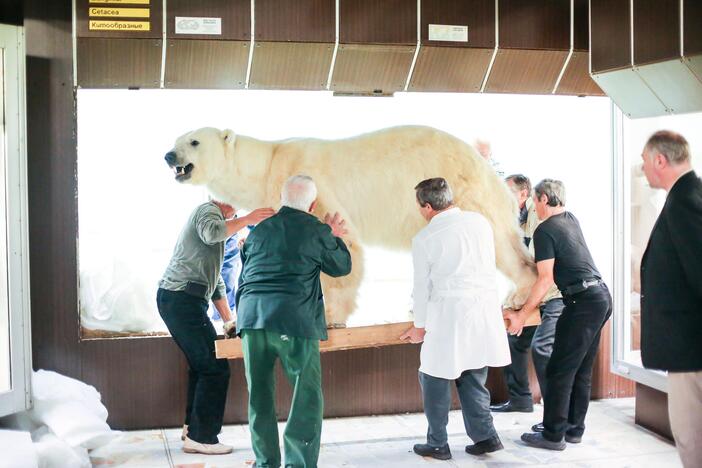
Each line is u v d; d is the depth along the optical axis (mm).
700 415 3504
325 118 5180
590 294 4527
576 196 5578
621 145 5230
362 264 5262
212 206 4672
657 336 3545
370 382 5375
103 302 4926
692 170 3545
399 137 5289
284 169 5137
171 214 4992
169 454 4594
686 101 4340
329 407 5336
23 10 4695
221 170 5051
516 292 5469
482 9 5168
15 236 4309
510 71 5340
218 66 4926
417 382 5449
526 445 4770
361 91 5203
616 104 4895
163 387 5051
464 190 5387
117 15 4676
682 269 3490
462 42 5145
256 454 4176
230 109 5039
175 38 4746
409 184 5312
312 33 4922
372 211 5270
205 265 4613
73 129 4812
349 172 5227
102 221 4891
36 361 4836
